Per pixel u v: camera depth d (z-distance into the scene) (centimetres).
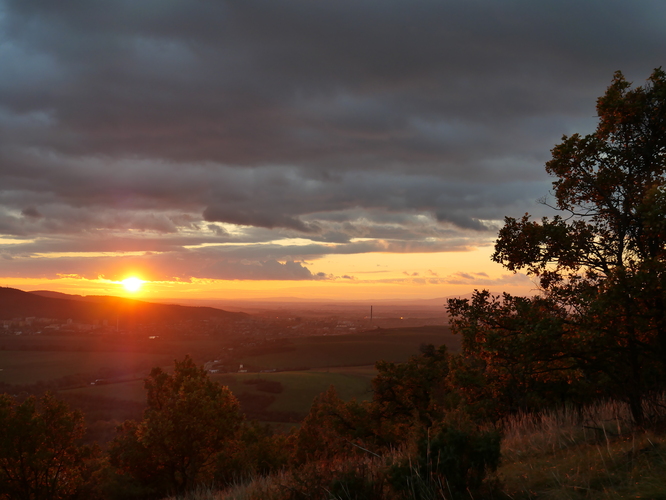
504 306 806
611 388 741
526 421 822
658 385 685
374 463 579
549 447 608
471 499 427
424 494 439
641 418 621
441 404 2344
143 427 2084
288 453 2736
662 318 648
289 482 566
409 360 2988
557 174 848
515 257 849
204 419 2083
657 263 629
